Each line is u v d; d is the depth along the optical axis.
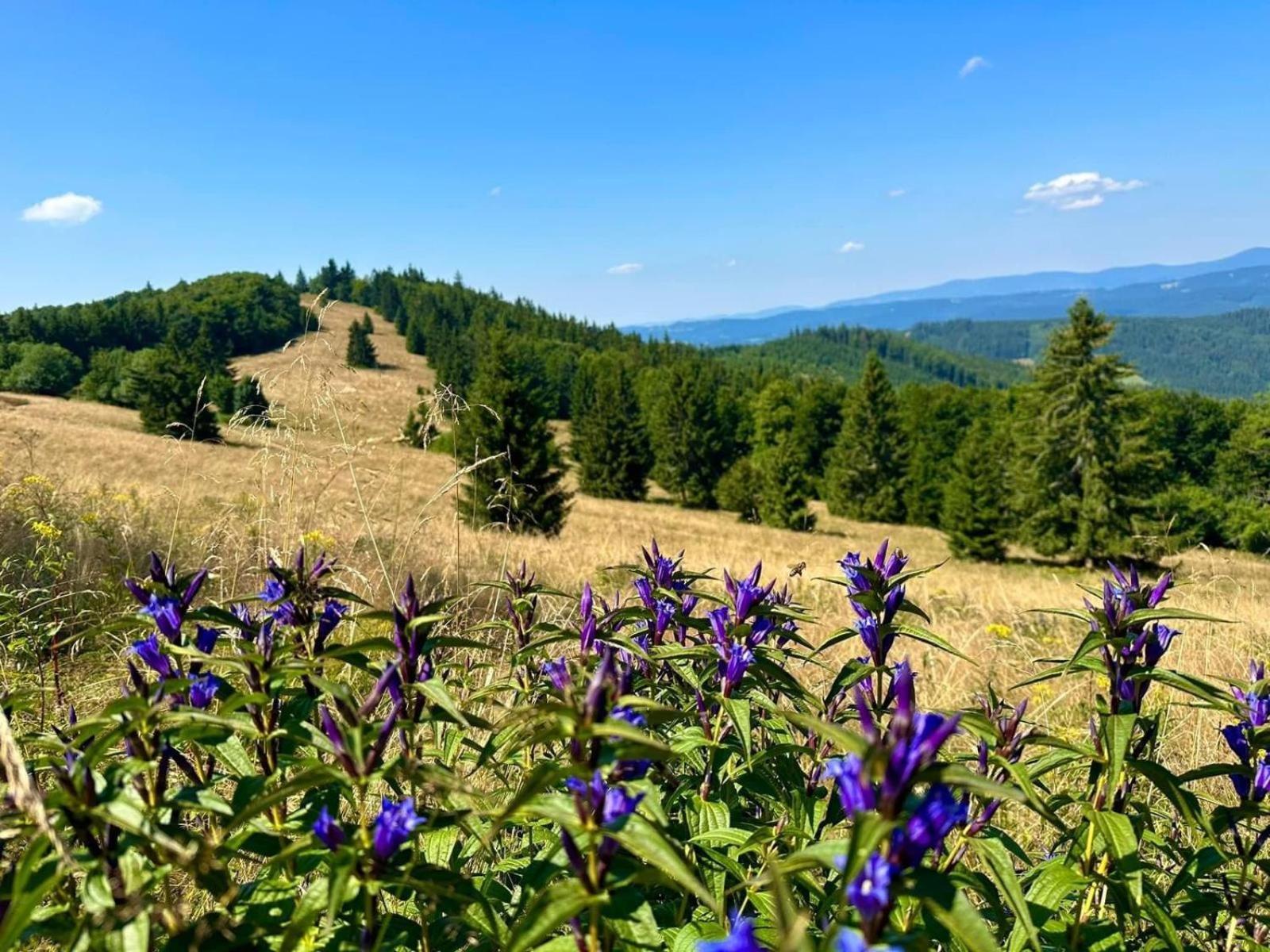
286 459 5.45
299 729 2.11
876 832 1.17
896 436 55.62
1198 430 52.06
